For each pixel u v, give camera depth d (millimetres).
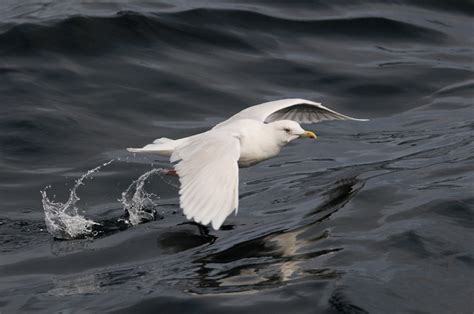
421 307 9445
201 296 9734
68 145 15211
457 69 19297
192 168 9969
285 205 12875
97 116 16281
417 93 18344
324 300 9453
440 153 15070
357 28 20641
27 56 17938
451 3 22047
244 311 9312
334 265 10359
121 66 18000
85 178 14047
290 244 11141
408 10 21688
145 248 11523
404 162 14664
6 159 14648
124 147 15273
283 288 9773
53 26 18812
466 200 12195
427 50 20172
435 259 10508
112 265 11078
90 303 9906
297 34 20109
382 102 17969
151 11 19984
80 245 11789
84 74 17594
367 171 14266
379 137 16344
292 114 13359
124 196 13469
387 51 19953
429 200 12305
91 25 19016
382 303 9461
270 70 18625
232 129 11578
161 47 18875
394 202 12414
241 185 14078
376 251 10719
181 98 17234
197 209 9609
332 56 19438
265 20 20328
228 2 21016
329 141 16188
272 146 12055
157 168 14445
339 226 11633
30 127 15539
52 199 13344
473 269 10297
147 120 16391
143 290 10086
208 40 19375
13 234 12203
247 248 11156
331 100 17859
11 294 10367
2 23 19141
